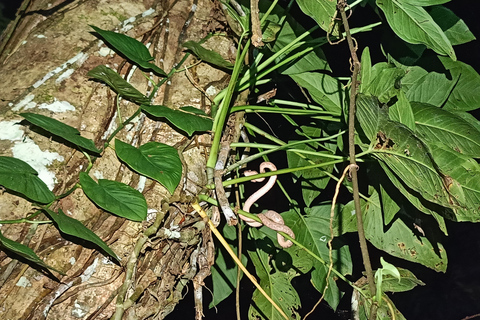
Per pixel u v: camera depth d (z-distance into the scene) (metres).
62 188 1.40
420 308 2.53
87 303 1.41
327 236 1.71
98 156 1.43
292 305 1.69
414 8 1.50
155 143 1.45
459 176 1.45
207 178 1.49
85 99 1.45
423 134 1.55
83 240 1.40
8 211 1.36
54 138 1.41
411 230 1.67
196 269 1.55
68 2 1.52
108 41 1.45
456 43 1.69
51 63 1.46
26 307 1.37
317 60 1.65
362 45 1.97
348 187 1.72
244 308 2.28
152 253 1.47
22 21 1.51
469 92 1.68
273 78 1.76
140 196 1.41
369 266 1.38
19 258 1.36
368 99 1.41
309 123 1.79
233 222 1.46
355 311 1.62
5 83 1.44
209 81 1.56
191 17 1.58
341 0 1.46
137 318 1.48
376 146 1.47
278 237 1.64
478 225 2.55
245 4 1.63
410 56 1.66
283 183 2.10
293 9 1.87
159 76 1.52
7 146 1.39
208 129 1.49
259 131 1.65
